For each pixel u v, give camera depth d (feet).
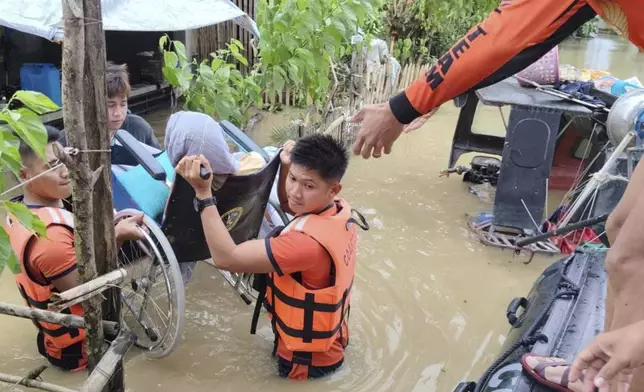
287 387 9.31
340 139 19.99
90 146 6.05
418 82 5.59
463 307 11.82
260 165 10.21
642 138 12.42
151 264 9.53
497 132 25.80
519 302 10.04
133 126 12.99
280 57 15.60
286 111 24.25
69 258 8.46
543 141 14.28
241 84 15.89
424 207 16.76
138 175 10.17
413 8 30.17
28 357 9.66
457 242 14.70
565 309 8.80
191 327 10.67
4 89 19.89
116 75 11.14
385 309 11.59
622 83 17.08
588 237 14.02
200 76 14.70
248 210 9.81
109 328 6.96
